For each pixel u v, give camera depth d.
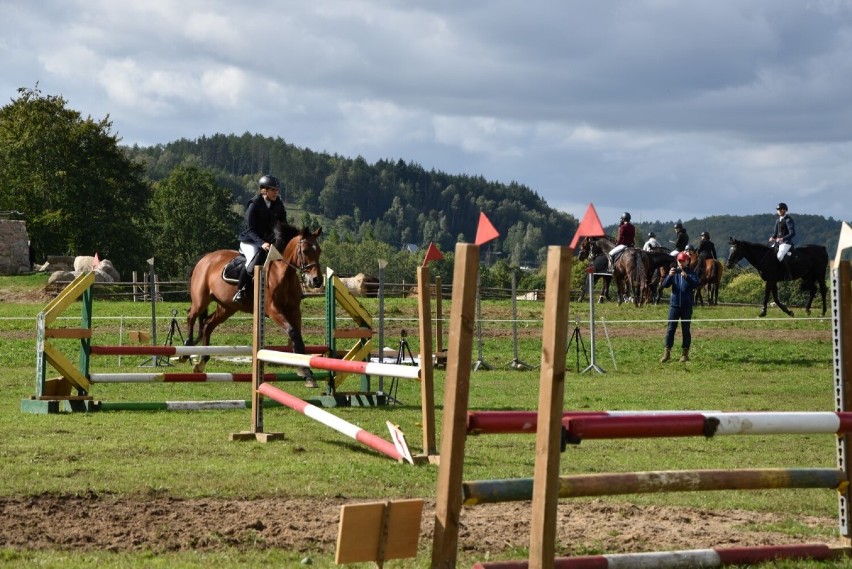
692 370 23.39
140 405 14.29
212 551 6.62
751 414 5.91
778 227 34.59
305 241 16.09
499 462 10.55
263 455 10.71
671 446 12.11
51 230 74.25
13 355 24.48
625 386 19.67
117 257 76.69
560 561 5.67
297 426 13.38
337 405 15.95
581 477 5.66
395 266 143.75
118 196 79.12
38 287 48.41
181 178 111.19
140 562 6.25
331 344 16.25
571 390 18.84
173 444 11.38
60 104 76.75
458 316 5.34
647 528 7.48
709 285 43.97
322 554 6.56
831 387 19.55
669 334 25.06
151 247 82.94
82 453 10.62
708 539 7.12
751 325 33.53
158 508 7.89
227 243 112.50
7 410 14.77
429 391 10.41
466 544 6.86
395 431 9.72
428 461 10.23
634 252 39.22
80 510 7.80
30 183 74.69
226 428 13.01
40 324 14.60
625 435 5.52
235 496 8.40
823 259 34.81
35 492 8.38
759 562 6.25
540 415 5.04
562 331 5.00
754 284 71.69
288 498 8.37
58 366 14.60
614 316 35.69
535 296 47.50
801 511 8.36
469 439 12.38
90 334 15.01
